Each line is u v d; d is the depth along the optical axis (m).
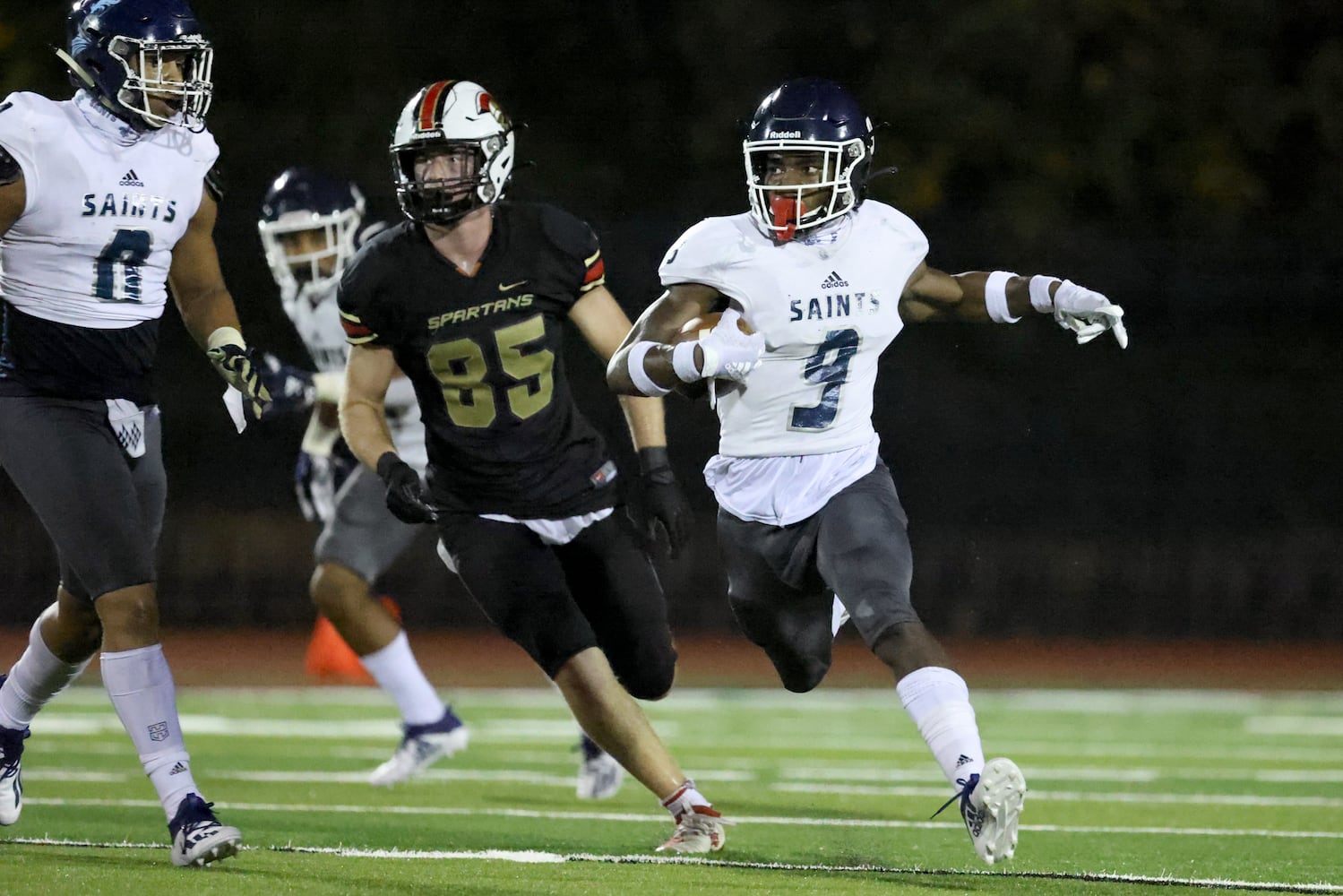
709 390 15.80
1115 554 55.44
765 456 16.55
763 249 16.06
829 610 17.30
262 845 16.94
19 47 57.91
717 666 45.62
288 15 59.16
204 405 57.66
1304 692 41.50
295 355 54.78
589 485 17.38
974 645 52.09
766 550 16.62
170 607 55.31
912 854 17.03
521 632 16.84
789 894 14.27
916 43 59.09
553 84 61.12
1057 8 58.56
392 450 16.69
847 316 16.08
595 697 16.73
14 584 54.44
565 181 60.53
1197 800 22.16
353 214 23.70
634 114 61.22
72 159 15.44
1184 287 56.72
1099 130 59.25
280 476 57.97
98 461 15.73
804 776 24.81
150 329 16.34
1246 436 57.06
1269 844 18.03
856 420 16.55
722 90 60.09
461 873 15.15
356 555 22.72
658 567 54.09
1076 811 20.97
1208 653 50.22
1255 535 56.28
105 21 15.34
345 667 31.52
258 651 48.16
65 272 15.72
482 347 16.61
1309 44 61.44
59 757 25.86
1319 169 61.91
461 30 60.41
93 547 15.53
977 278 17.00
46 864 15.37
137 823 18.64
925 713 14.43
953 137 58.81
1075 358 57.59
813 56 59.75
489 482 17.03
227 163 58.47
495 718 33.62
